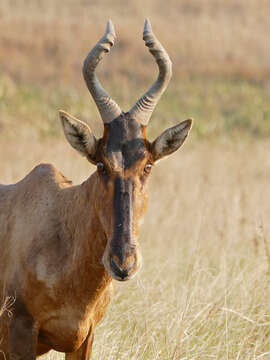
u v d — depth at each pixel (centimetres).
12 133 7631
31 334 1877
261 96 11700
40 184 2041
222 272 2848
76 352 1977
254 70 13050
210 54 13675
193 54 13562
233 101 11325
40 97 10144
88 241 1838
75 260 1853
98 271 1842
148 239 3622
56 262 1872
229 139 9362
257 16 17350
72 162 5116
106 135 1786
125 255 1656
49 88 10750
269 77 12756
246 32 15525
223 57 13625
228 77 12569
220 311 2592
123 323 2520
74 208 1908
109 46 1825
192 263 3088
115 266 1658
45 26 13675
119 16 16212
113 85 11419
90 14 15912
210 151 7650
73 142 1805
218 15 17338
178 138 1820
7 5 15488
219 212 3953
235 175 5800
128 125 1784
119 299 2730
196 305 2603
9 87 9831
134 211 1714
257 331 2539
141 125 1806
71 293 1856
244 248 3369
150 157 1798
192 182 5100
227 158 7006
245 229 3619
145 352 2311
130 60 12675
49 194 2002
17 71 11412
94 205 1820
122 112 1820
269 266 2770
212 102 11200
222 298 2678
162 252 3441
